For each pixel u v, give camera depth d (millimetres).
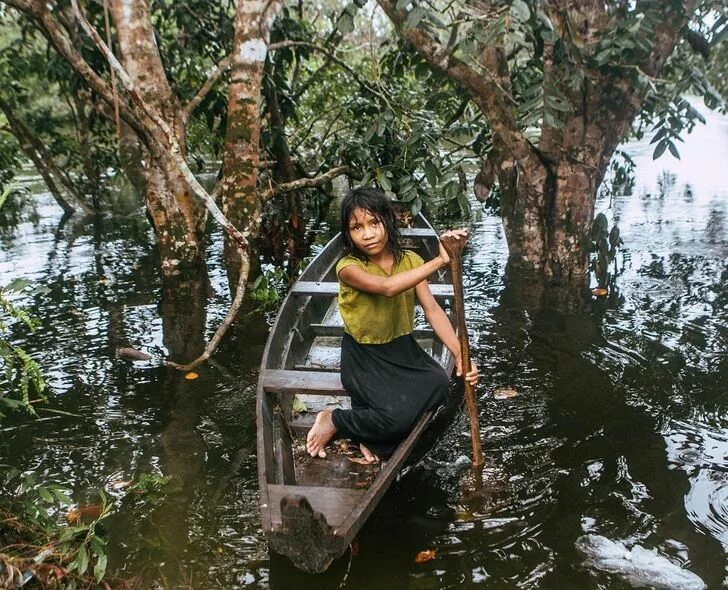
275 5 5895
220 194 6395
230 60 6469
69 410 3832
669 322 4891
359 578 2508
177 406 3865
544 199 6016
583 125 5715
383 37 9930
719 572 2486
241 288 3920
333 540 2207
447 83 7477
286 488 2555
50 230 8711
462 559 2594
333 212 9547
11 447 3459
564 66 5387
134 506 2965
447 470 3156
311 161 9805
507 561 2576
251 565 2592
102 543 2373
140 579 2520
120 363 4457
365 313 3031
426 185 9453
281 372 3361
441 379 3072
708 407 3686
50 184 9594
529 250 6172
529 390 3930
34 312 5512
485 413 3678
